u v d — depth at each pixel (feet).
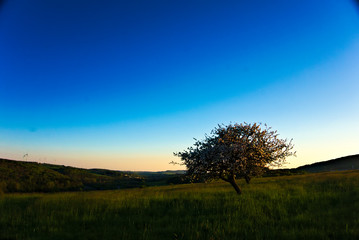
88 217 37.32
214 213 38.58
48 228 31.30
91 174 478.59
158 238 26.63
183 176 62.44
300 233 25.09
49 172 379.35
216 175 59.67
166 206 46.70
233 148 55.83
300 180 87.15
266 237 24.93
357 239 22.34
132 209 43.42
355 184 58.75
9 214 39.29
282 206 39.52
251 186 80.69
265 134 63.82
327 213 33.24
